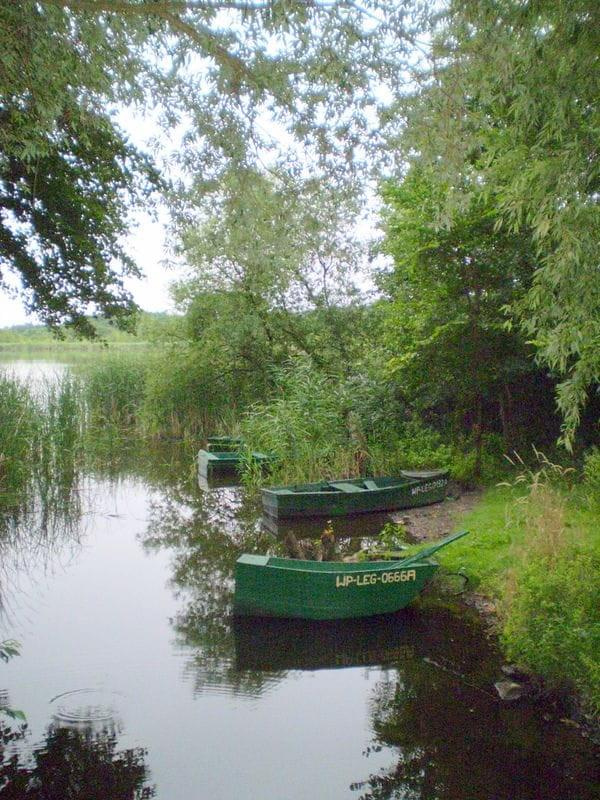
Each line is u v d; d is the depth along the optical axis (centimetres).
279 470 1510
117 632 692
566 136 510
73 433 1591
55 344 4097
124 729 505
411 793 427
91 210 1370
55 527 1158
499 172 576
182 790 433
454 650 636
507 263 1077
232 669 607
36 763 461
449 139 570
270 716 525
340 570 750
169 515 1266
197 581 867
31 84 652
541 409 1309
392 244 1232
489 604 718
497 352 1166
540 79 500
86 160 1311
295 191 673
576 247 456
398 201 1145
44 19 586
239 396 2188
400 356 1251
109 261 1455
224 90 603
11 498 1294
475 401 1312
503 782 436
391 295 1673
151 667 610
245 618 727
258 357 2138
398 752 474
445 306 1156
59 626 709
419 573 719
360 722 516
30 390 1548
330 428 1507
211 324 2108
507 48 502
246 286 2009
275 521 1169
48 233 1346
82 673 595
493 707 530
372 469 1431
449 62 545
